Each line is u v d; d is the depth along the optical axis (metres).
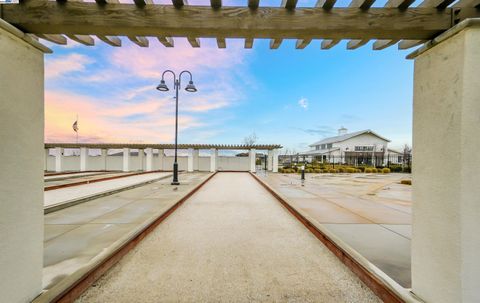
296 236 4.21
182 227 4.67
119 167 20.81
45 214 5.38
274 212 5.98
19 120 1.81
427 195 1.94
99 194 7.46
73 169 20.64
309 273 2.91
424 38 1.99
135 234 3.74
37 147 2.00
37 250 2.03
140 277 2.76
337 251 3.37
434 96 1.86
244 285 2.62
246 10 1.87
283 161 39.38
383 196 7.90
